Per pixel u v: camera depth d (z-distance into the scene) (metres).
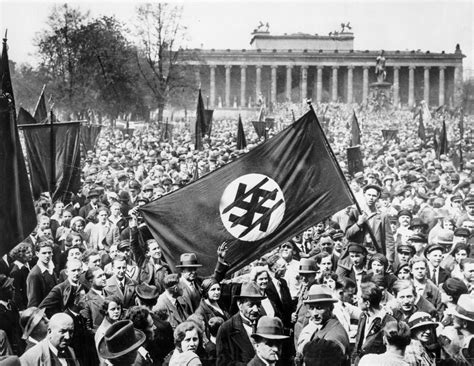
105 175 35.88
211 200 16.06
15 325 14.52
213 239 15.98
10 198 14.70
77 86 70.81
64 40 70.44
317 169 16.05
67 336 11.93
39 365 11.77
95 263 17.42
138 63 84.88
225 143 58.50
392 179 33.34
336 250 20.73
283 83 184.25
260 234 15.97
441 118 106.44
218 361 12.72
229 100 180.88
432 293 16.88
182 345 11.86
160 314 14.69
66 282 15.78
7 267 17.38
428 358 12.36
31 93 69.06
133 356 11.57
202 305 14.71
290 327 15.63
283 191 16.02
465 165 50.16
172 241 16.02
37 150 28.30
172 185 31.69
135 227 18.59
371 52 176.88
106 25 73.62
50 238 20.77
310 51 177.75
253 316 12.80
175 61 93.81
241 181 16.05
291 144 16.05
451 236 21.91
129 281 16.34
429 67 173.38
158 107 91.12
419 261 17.05
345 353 12.27
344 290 15.65
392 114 123.44
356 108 128.88
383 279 16.02
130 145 60.62
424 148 65.12
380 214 21.66
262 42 179.62
